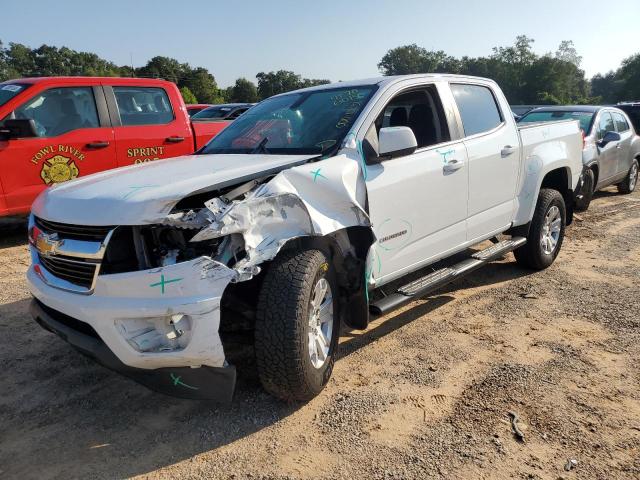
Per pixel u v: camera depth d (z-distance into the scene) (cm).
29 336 418
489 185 473
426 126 434
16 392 338
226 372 274
